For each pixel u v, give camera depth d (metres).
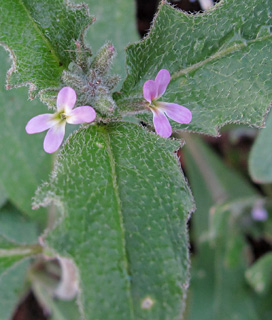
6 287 0.17
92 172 0.12
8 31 0.12
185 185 0.12
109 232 0.12
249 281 0.18
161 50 0.13
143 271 0.12
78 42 0.12
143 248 0.12
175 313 0.12
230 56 0.13
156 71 0.13
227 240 0.18
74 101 0.12
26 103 0.15
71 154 0.12
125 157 0.12
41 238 0.12
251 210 0.19
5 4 0.12
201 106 0.13
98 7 0.16
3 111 0.15
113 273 0.12
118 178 0.12
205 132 0.13
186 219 0.12
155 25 0.13
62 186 0.12
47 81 0.12
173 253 0.12
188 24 0.13
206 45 0.13
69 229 0.12
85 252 0.12
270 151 0.16
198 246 0.18
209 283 0.18
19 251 0.15
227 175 0.19
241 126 0.19
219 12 0.13
